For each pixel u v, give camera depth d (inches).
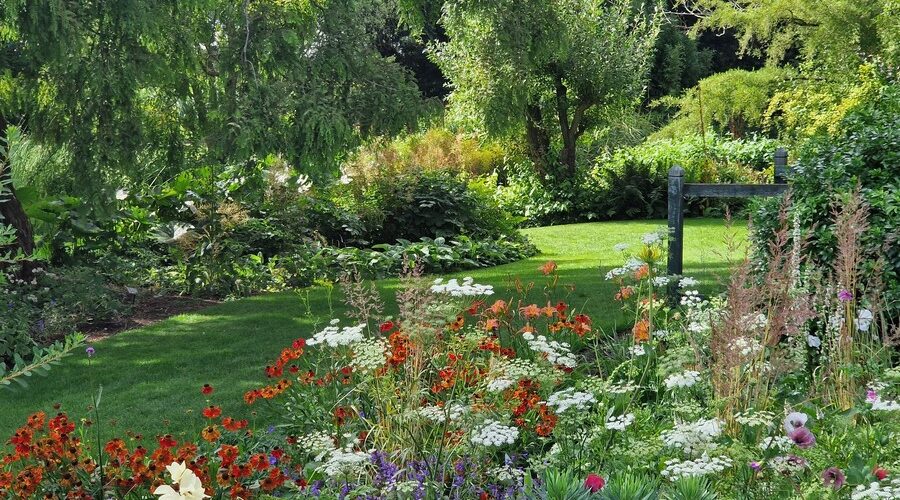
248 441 149.9
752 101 863.1
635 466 118.6
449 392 143.6
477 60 701.9
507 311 191.0
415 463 121.5
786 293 145.9
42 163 352.5
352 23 331.3
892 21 691.4
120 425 184.1
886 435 127.8
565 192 743.7
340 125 305.3
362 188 540.1
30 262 313.3
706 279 309.4
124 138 293.6
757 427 131.6
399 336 143.5
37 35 262.1
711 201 692.1
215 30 317.4
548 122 773.9
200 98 323.6
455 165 801.6
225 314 315.3
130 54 280.7
